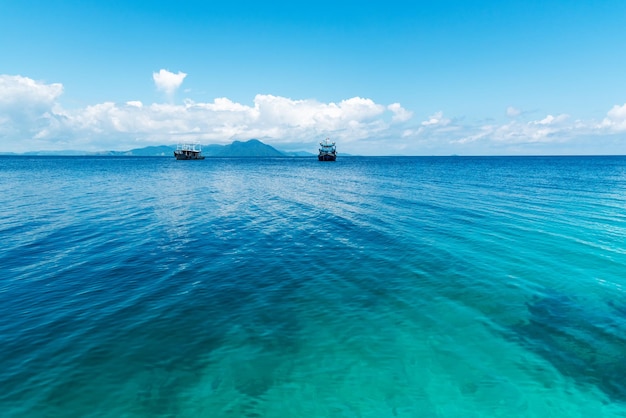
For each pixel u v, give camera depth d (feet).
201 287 42.27
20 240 63.67
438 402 23.47
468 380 25.57
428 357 28.19
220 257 54.44
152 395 23.88
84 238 65.67
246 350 29.09
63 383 24.81
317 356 28.32
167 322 33.58
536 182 184.24
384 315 35.06
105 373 25.96
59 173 264.52
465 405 23.22
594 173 267.18
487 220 80.48
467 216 85.76
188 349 29.14
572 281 43.45
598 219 80.64
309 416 22.25
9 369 26.14
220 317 34.65
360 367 27.02
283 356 28.35
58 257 53.88
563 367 26.89
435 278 44.73
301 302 38.06
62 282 43.62
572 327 32.65
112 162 561.02
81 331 31.71
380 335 31.42
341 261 52.08
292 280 44.55
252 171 329.93
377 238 65.36
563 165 438.81
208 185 180.45
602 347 29.45
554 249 56.75
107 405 22.93
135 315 34.94
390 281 43.93
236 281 44.24
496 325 33.06
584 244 59.52
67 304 37.32
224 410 22.66
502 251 55.93
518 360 27.76
